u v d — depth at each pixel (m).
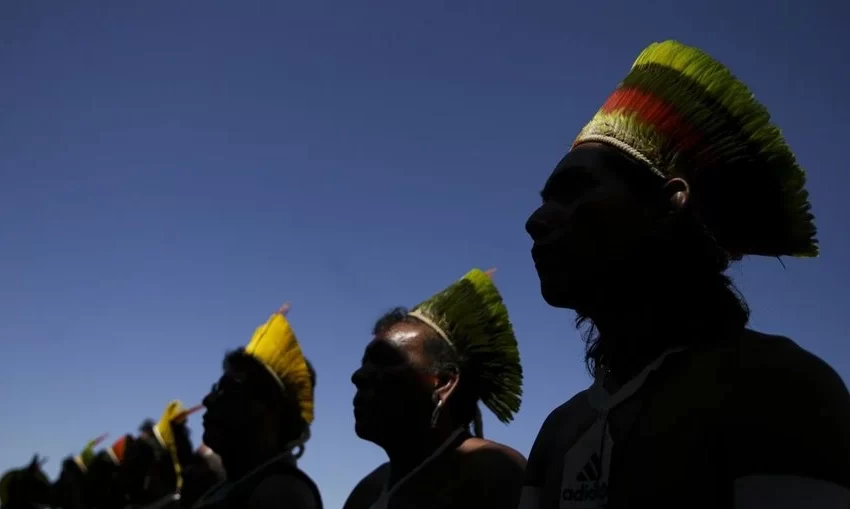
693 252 1.64
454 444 3.26
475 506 2.99
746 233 1.80
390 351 3.38
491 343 3.55
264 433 4.47
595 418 1.67
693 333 1.59
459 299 3.54
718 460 1.37
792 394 1.34
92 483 8.34
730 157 1.71
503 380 3.54
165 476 7.39
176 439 7.25
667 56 1.83
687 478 1.38
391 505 3.15
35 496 9.02
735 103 1.75
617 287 1.64
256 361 4.57
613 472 1.48
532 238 1.74
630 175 1.67
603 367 1.81
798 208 1.77
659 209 1.65
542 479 1.82
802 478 1.28
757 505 1.30
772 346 1.45
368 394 3.34
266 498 3.94
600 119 1.80
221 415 4.46
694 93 1.75
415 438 3.28
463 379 3.44
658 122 1.72
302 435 4.66
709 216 1.73
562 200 1.72
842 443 1.30
